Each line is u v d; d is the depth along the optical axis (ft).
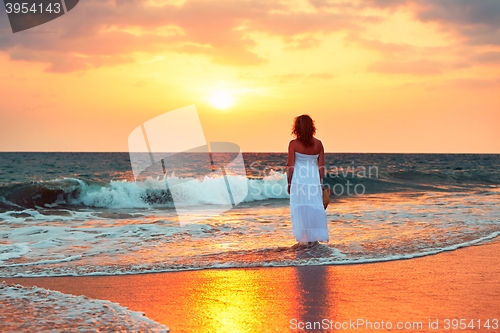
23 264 16.74
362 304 11.46
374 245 19.69
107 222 29.32
